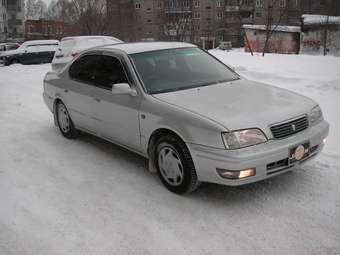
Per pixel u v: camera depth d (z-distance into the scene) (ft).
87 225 12.75
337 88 31.01
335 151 17.85
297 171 15.97
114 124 17.04
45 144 20.68
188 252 11.22
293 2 191.83
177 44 19.07
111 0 123.44
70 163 17.90
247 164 12.54
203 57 18.71
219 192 14.58
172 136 14.21
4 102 32.48
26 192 15.20
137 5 212.02
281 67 43.68
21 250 11.59
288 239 11.63
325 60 49.37
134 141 16.14
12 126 24.54
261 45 116.98
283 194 14.23
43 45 80.89
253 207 13.44
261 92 15.80
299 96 15.90
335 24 111.86
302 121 14.05
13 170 17.37
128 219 13.03
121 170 16.90
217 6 208.64
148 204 13.93
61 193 15.01
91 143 20.51
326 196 13.98
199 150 13.15
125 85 15.71
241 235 11.92
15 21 299.79
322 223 12.37
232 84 16.83
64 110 21.13
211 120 13.05
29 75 52.03
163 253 11.23
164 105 14.53
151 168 15.76
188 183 13.89
